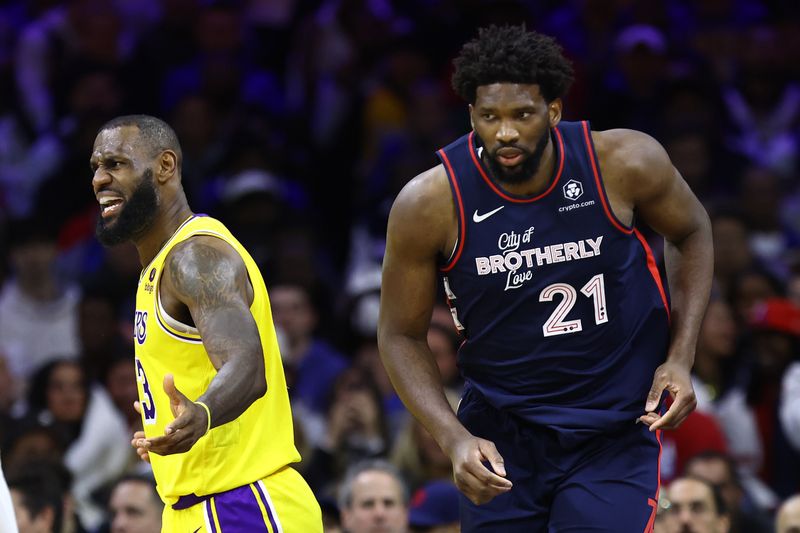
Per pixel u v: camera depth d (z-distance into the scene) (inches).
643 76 866.1
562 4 946.1
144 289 334.3
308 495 343.9
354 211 869.2
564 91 317.7
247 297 326.6
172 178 338.3
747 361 652.1
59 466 514.9
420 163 831.7
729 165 829.8
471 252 327.3
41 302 709.9
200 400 296.4
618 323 328.8
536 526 339.3
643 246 332.8
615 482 330.6
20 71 922.1
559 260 325.1
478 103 314.0
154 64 907.4
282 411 343.0
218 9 933.2
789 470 620.4
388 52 936.3
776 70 941.8
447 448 326.6
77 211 818.8
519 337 329.7
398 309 338.6
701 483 497.0
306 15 971.9
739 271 721.6
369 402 593.3
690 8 962.7
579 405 331.3
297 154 884.6
